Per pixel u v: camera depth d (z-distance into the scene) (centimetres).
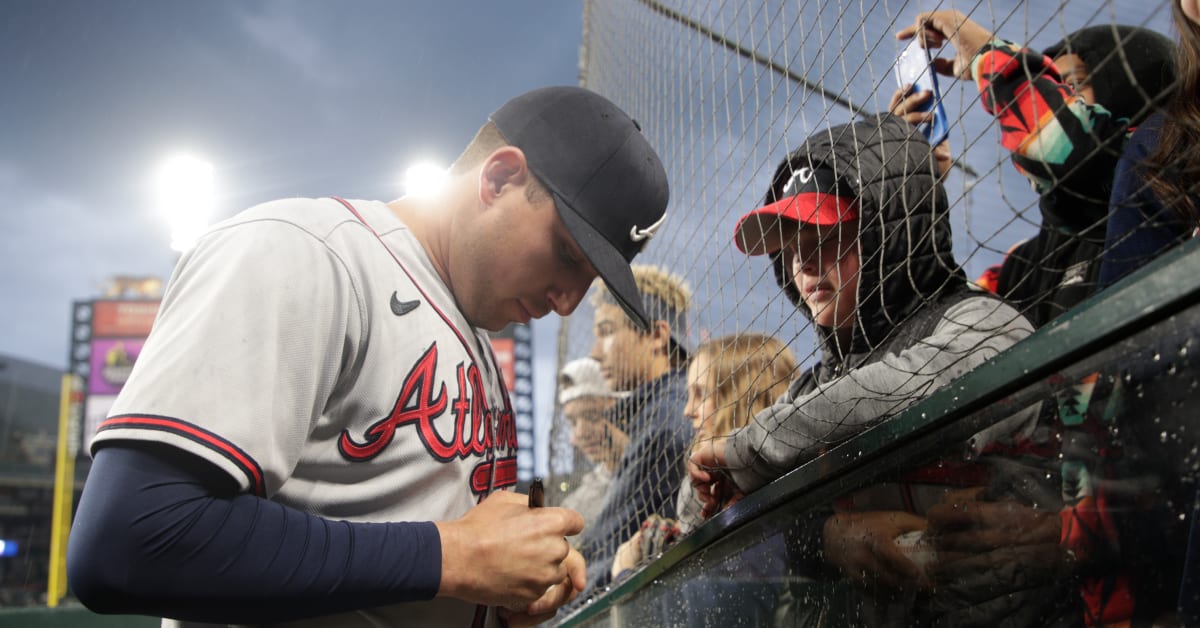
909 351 101
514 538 98
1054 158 91
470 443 112
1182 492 62
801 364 104
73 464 2870
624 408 201
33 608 331
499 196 114
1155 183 75
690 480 147
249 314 92
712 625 130
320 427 101
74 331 2972
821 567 105
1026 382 75
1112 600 68
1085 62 104
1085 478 71
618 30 235
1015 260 126
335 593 89
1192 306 61
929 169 109
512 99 122
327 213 107
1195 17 82
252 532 86
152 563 82
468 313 120
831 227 112
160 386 87
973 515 82
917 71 115
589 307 250
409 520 104
